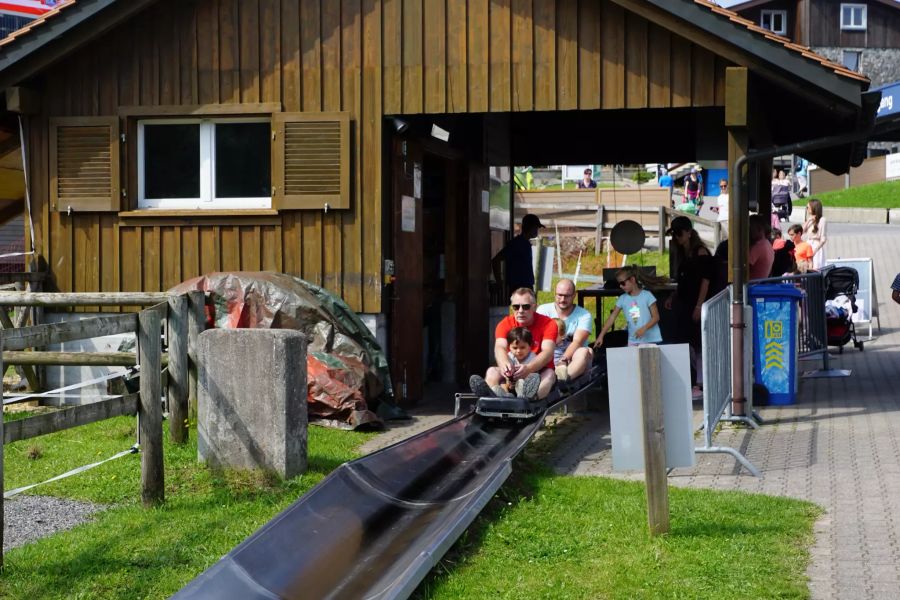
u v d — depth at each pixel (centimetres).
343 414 1090
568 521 702
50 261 1270
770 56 1084
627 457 668
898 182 4656
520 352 1016
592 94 1177
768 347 1193
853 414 1109
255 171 1255
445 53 1207
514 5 1191
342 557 613
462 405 1300
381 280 1225
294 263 1237
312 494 636
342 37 1223
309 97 1230
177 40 1245
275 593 545
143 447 758
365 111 1223
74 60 1257
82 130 1258
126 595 584
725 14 1093
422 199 1485
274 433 833
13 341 635
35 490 821
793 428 1040
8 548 679
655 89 1162
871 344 1814
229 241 1245
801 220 4109
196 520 724
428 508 726
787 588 558
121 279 1259
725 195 3388
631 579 579
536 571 604
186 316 917
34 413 1169
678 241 1375
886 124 1146
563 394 1097
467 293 1505
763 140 1387
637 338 1230
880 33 6088
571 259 2698
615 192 2786
